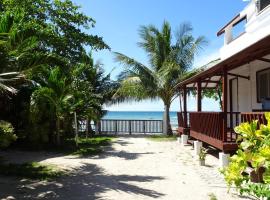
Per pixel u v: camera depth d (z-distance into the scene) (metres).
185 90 18.91
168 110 26.39
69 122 18.83
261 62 14.69
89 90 20.34
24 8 16.56
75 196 7.97
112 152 15.75
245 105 16.62
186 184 9.10
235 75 16.30
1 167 11.34
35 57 10.79
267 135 3.93
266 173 3.66
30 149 16.42
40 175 10.20
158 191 8.40
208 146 15.55
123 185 9.04
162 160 13.27
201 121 14.24
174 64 24.67
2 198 7.75
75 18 18.25
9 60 9.34
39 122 16.64
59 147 17.06
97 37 18.69
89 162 12.81
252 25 14.47
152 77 25.36
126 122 28.12
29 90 16.92
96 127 27.66
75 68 18.22
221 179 9.66
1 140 10.39
